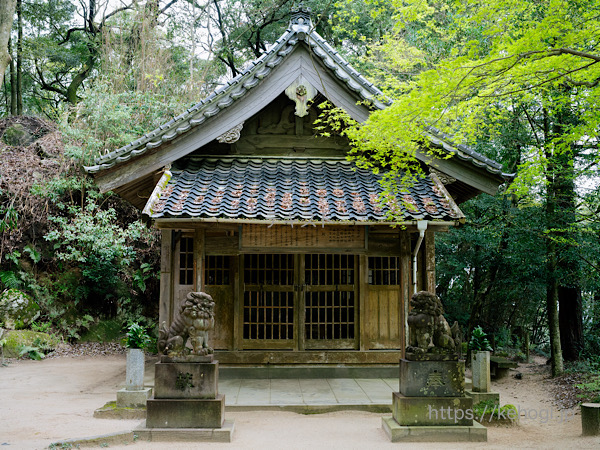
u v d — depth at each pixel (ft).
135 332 25.13
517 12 24.07
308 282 33.22
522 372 41.55
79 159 49.19
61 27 73.87
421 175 29.96
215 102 29.96
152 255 53.98
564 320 42.16
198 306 20.92
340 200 28.04
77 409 25.11
